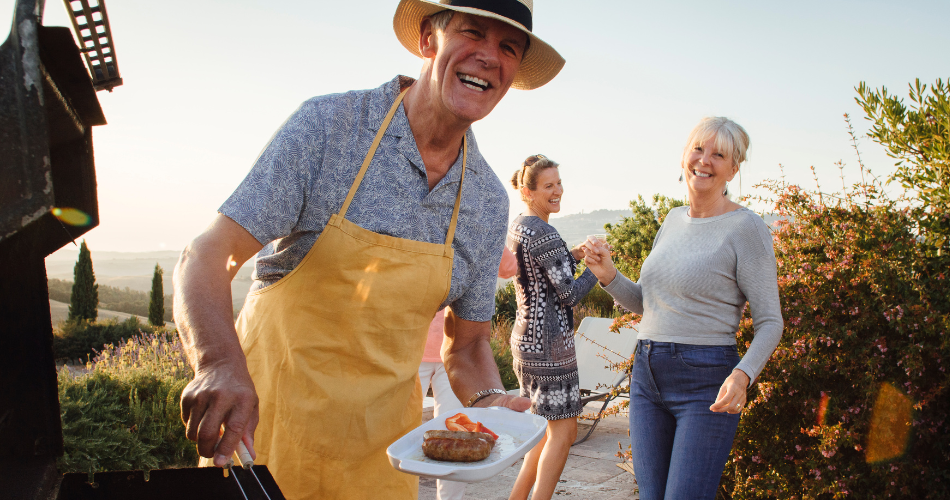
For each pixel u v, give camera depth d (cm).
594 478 431
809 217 344
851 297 314
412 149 155
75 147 85
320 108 149
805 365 302
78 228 92
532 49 183
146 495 108
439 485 330
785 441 320
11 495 93
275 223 140
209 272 123
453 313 190
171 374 466
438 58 151
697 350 255
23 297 98
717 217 265
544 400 329
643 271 280
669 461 260
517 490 345
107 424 382
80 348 1403
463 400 186
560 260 330
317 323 151
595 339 608
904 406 301
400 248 153
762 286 250
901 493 296
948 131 322
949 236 318
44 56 69
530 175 346
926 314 298
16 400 98
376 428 155
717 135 265
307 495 152
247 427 110
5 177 57
